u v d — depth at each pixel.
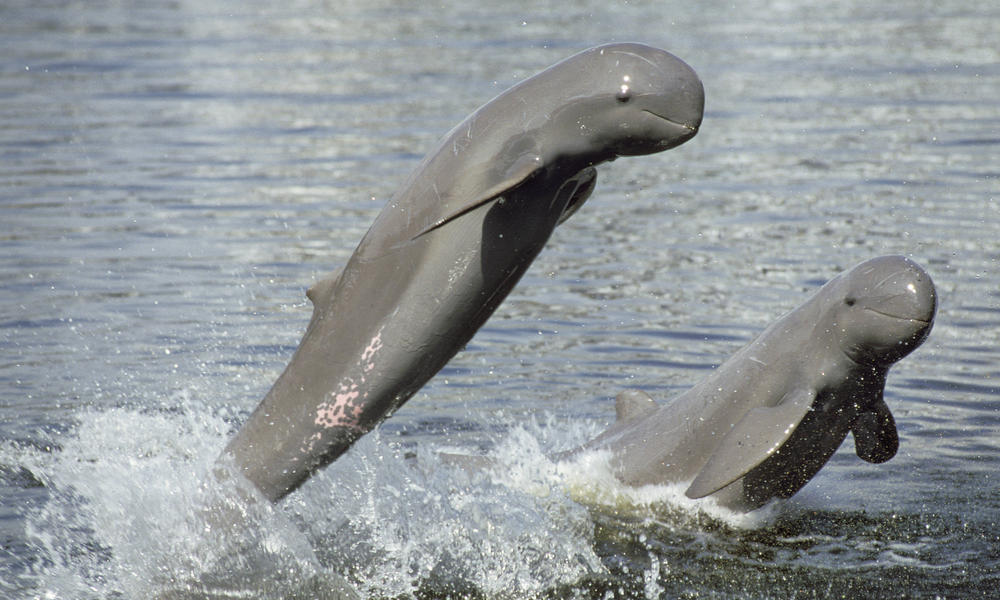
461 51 99.31
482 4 131.75
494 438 32.03
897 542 25.98
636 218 55.97
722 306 43.38
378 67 93.38
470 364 38.09
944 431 32.59
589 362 38.12
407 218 23.25
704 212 56.50
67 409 33.09
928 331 27.39
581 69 22.64
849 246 50.16
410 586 24.14
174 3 134.38
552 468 29.83
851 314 27.59
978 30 107.00
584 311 43.22
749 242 51.34
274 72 92.12
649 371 37.25
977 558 25.05
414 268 23.14
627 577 24.59
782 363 28.45
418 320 23.27
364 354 23.61
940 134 70.12
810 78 87.25
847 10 123.00
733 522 27.64
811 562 25.12
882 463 30.69
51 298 43.66
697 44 101.25
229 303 43.47
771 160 65.75
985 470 29.97
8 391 34.41
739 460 26.50
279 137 71.69
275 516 24.70
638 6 127.25
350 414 23.94
